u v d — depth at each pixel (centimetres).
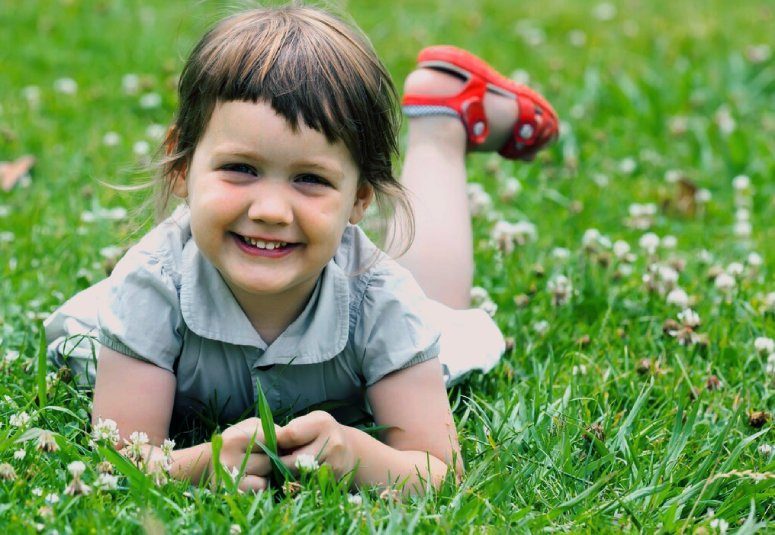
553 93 609
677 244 444
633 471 263
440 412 265
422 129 360
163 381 261
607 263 385
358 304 268
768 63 658
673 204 480
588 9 800
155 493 227
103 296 268
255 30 249
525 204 467
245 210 238
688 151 555
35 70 598
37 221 409
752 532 234
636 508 247
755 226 468
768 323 354
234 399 274
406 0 784
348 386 276
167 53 627
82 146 495
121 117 539
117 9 703
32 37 644
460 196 351
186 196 265
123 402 257
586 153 532
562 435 268
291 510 230
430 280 332
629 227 448
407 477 246
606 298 369
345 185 247
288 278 242
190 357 265
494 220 430
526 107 375
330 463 246
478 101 363
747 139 548
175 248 264
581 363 326
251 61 240
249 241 242
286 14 257
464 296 337
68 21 673
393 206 278
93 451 251
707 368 321
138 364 259
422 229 338
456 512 233
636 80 622
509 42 706
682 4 830
